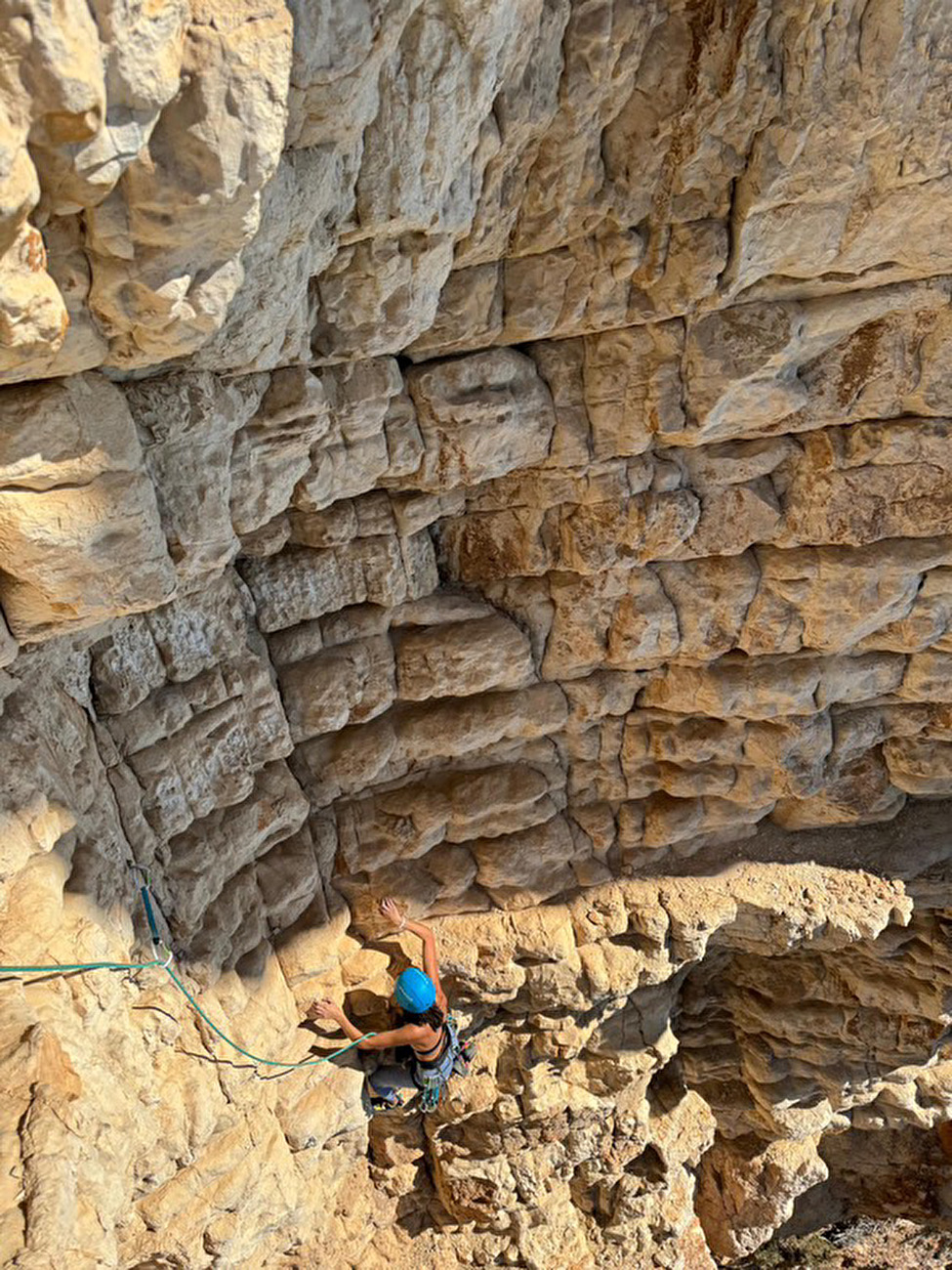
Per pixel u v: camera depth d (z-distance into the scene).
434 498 6.77
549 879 8.31
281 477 5.38
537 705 7.73
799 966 9.66
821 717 8.09
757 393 6.16
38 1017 4.27
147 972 5.64
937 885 8.70
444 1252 8.73
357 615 7.11
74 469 3.80
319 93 3.52
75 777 5.23
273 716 6.68
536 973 8.12
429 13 3.71
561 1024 8.38
